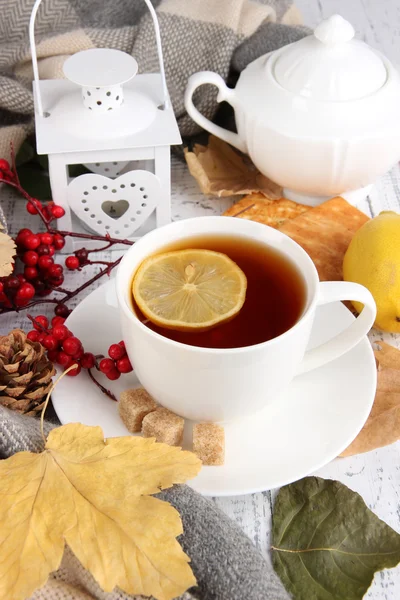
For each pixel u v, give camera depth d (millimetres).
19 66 708
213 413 464
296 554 448
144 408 467
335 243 605
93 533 400
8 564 393
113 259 619
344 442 462
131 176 589
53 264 556
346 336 480
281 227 619
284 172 622
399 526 467
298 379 492
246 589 392
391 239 536
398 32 828
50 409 503
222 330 457
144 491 413
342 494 466
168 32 691
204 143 711
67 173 629
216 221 499
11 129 645
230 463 453
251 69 636
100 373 502
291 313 464
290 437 465
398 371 523
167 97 608
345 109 587
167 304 464
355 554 444
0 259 516
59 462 425
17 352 480
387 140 593
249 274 484
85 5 734
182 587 384
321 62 595
